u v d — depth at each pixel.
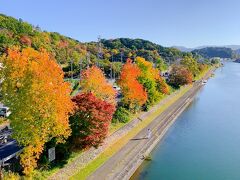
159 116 89.00
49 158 43.62
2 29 156.12
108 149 56.75
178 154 65.00
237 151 68.00
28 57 40.12
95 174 47.12
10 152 45.12
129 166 52.56
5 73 38.91
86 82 62.38
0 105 66.62
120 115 72.44
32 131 38.16
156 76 106.88
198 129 84.75
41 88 37.41
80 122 45.72
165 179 53.12
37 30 198.38
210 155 65.06
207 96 143.75
